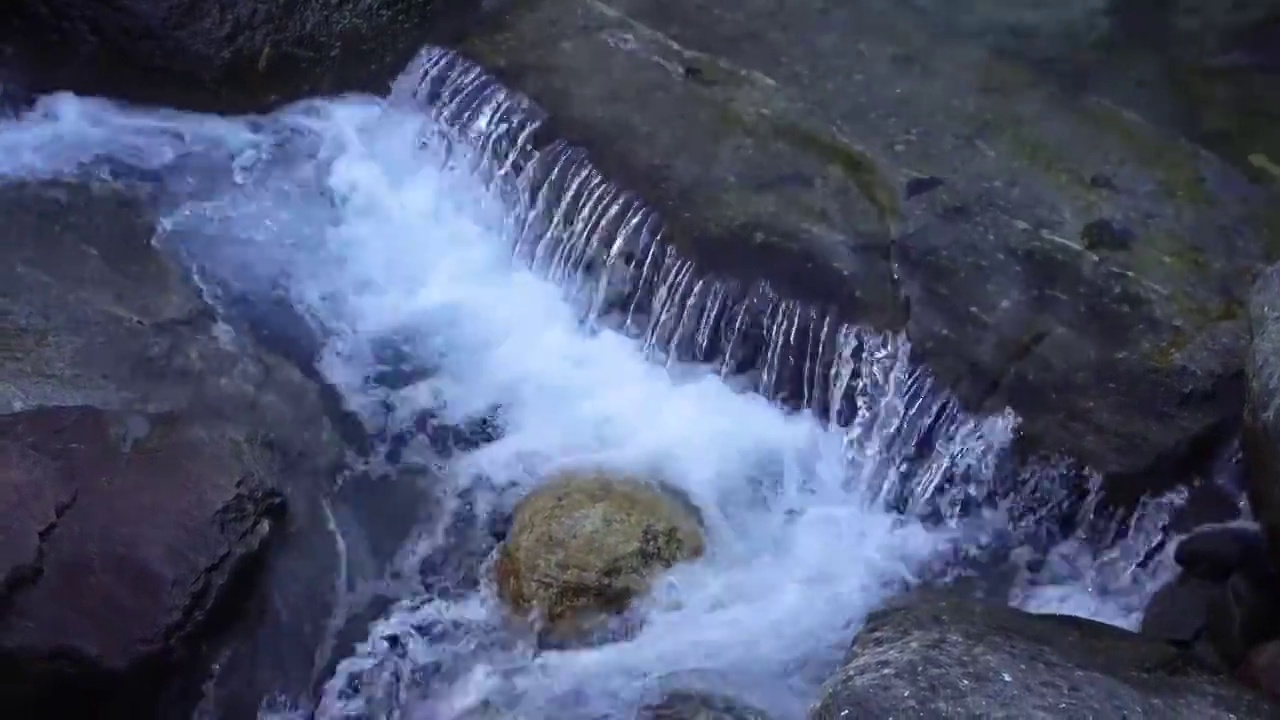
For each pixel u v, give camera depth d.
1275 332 4.70
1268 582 4.91
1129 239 5.95
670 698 5.01
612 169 6.31
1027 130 6.54
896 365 5.61
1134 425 5.34
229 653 4.96
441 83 7.11
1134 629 5.11
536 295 6.64
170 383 5.85
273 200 7.12
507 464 5.93
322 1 7.29
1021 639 4.27
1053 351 5.52
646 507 5.54
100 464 4.97
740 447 5.92
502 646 5.21
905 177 6.25
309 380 6.21
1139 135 6.53
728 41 7.07
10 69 7.41
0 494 4.71
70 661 4.55
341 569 5.46
